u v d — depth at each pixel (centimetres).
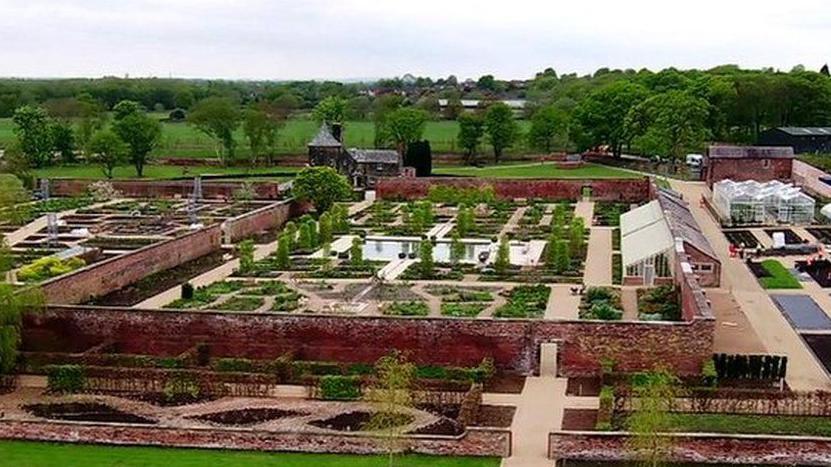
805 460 5306
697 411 6162
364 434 5506
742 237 12319
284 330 7406
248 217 13050
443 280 9912
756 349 7475
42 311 7650
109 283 9525
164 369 6812
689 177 18525
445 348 7225
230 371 6850
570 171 19750
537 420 6069
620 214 14038
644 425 5100
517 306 8619
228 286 9675
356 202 16250
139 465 5319
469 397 6119
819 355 7325
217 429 5609
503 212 14650
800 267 10319
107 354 7238
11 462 5347
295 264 10769
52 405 6431
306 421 6081
